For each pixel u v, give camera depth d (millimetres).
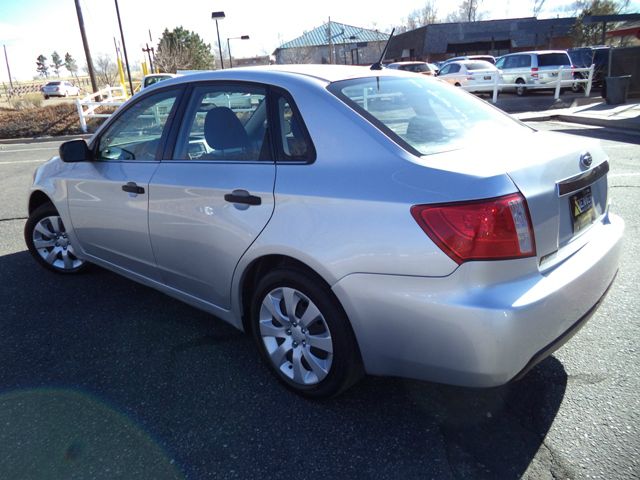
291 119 2562
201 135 2963
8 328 3512
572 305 2221
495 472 2162
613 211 5520
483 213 1961
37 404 2686
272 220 2475
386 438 2383
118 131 3543
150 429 2484
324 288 2381
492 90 19828
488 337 1966
